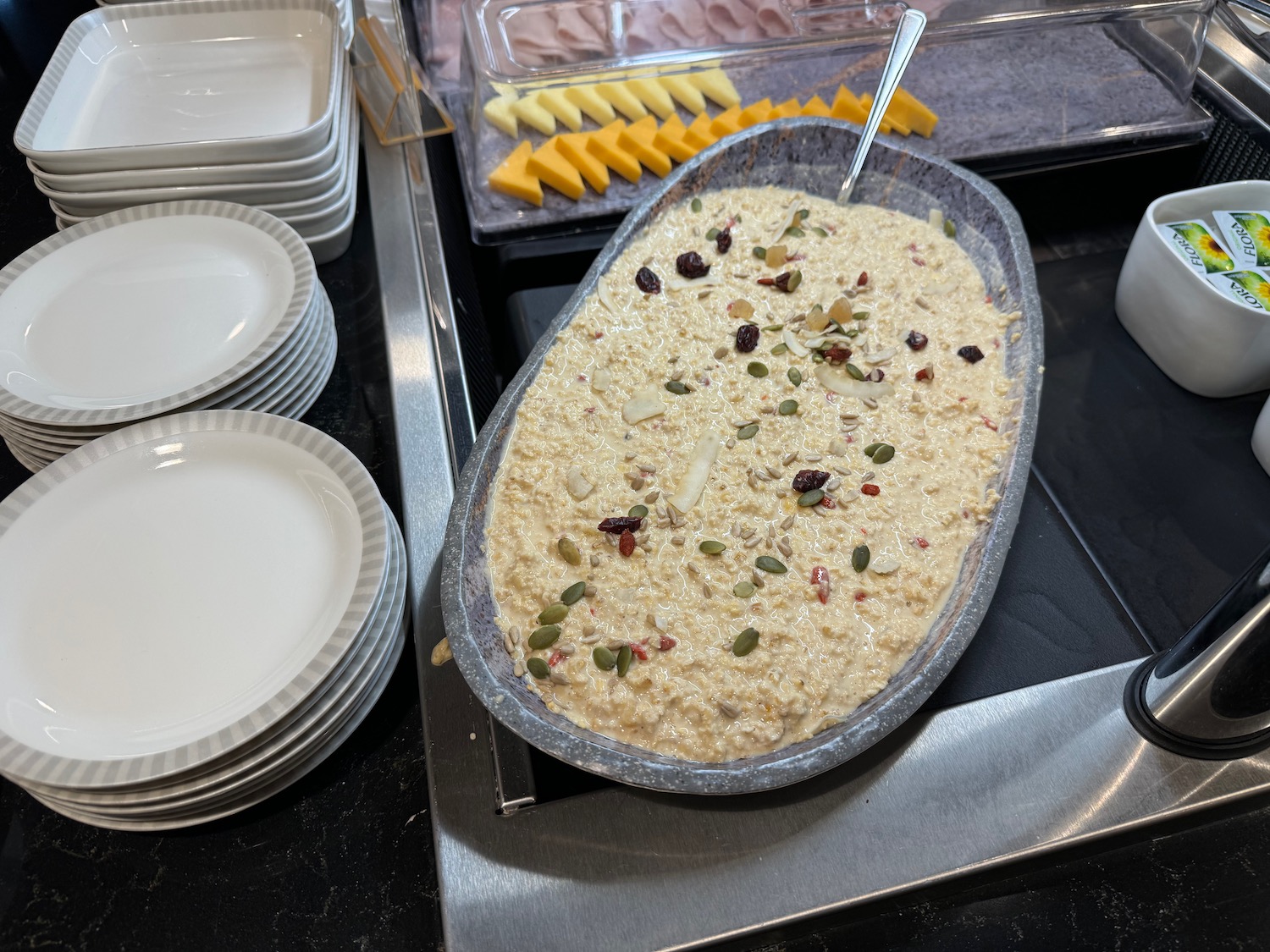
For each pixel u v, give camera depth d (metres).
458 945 0.63
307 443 0.80
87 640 0.70
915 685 0.66
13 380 0.86
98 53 1.18
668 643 0.73
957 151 1.30
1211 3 1.30
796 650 0.74
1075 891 0.70
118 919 0.66
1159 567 0.94
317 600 0.73
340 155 1.09
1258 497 1.01
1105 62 1.39
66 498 0.77
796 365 0.94
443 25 1.51
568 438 0.86
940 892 0.69
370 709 0.74
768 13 1.37
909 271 1.03
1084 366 1.13
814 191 1.13
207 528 0.77
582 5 1.35
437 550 0.83
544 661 0.73
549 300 1.13
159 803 0.63
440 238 1.16
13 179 1.23
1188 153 1.36
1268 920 0.69
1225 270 1.04
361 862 0.69
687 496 0.82
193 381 0.87
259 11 1.21
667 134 1.31
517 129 1.32
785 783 0.61
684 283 1.00
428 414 0.95
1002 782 0.70
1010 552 0.87
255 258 0.98
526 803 0.69
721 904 0.65
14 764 0.61
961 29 1.36
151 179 1.01
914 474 0.85
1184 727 0.70
